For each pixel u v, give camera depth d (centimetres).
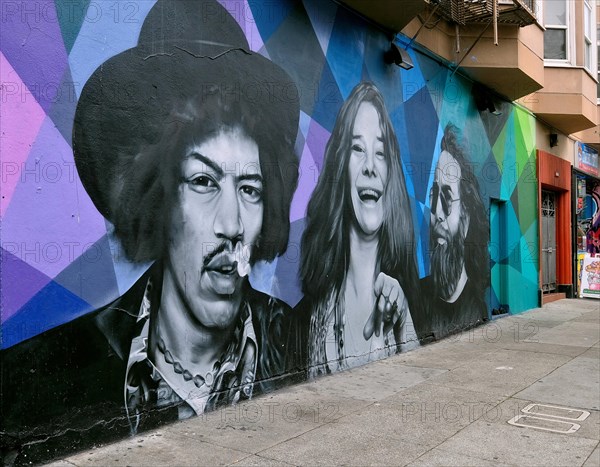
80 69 459
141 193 501
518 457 457
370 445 480
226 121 582
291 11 670
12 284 412
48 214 435
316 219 700
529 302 1359
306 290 684
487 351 882
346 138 757
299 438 493
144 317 500
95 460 437
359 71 786
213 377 566
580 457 457
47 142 436
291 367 662
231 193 584
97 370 464
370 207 799
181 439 486
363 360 782
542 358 829
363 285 784
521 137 1324
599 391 651
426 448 475
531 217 1373
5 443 406
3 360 407
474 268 1112
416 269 911
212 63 569
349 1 748
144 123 505
